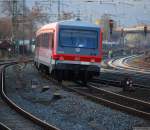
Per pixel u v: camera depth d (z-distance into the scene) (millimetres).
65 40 34375
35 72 47688
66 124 17922
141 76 44312
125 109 21281
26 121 18781
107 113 20516
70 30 34562
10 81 36781
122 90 31031
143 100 25688
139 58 90188
